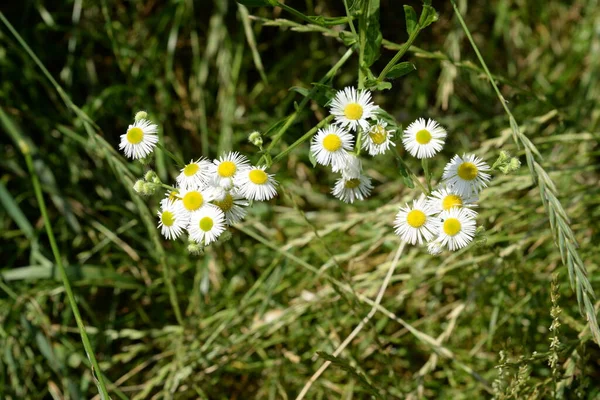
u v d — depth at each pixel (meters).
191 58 0.67
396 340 0.55
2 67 0.62
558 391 0.46
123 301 0.61
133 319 0.60
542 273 0.56
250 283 0.60
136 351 0.57
